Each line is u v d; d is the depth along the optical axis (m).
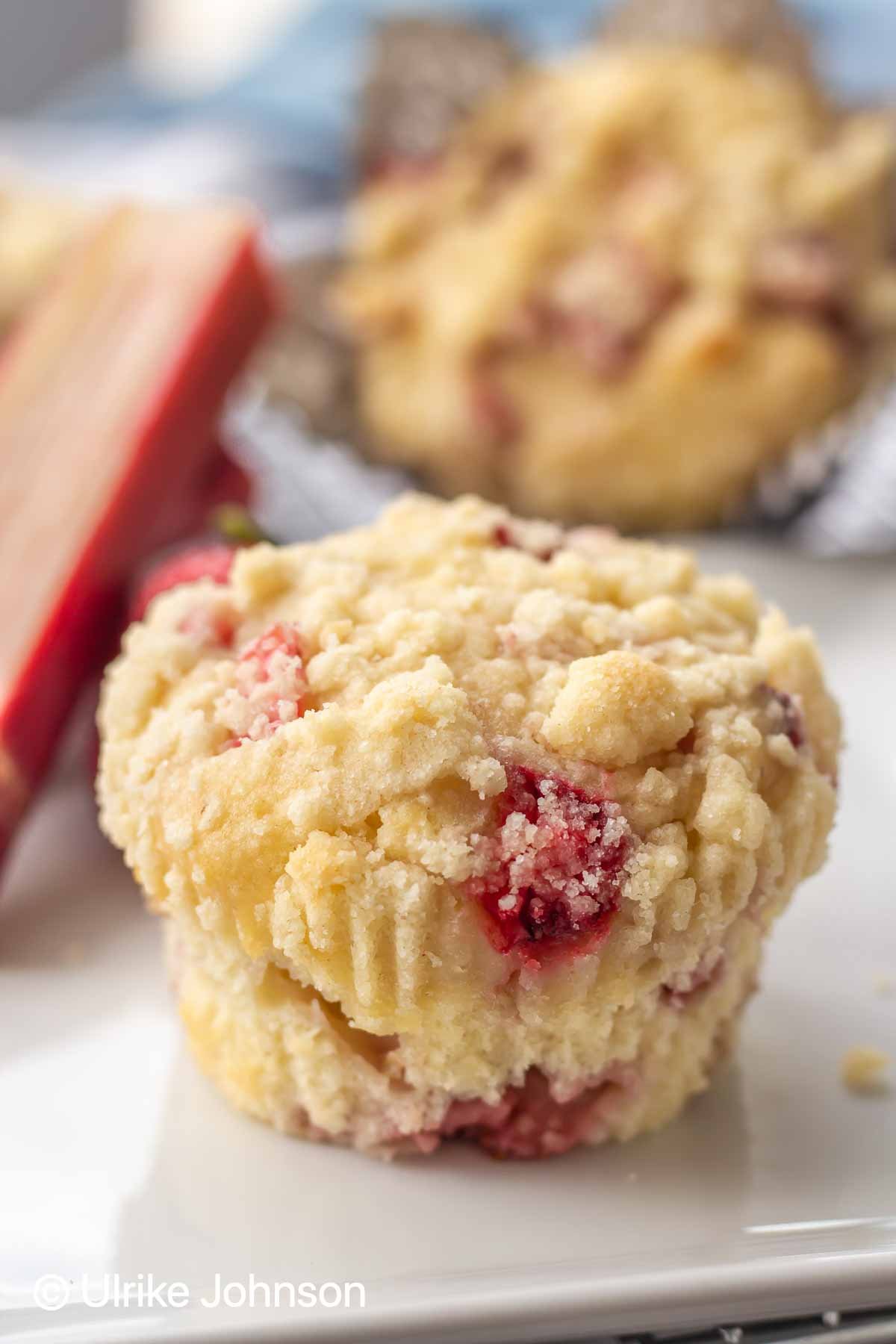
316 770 0.24
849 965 0.28
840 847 0.30
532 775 0.24
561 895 0.24
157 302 0.34
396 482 0.42
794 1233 0.24
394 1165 0.25
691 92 0.40
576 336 0.38
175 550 0.34
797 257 0.38
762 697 0.25
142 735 0.25
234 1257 0.24
